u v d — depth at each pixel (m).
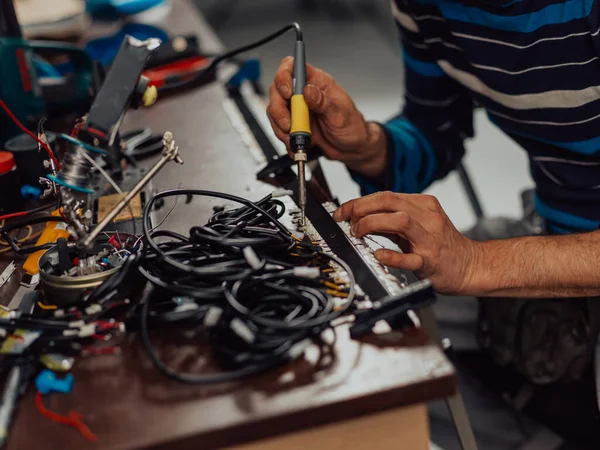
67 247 0.76
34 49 1.36
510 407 1.16
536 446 1.09
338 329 0.68
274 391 0.61
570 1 0.95
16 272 0.83
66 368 0.65
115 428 0.59
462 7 1.06
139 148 1.12
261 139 1.12
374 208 0.85
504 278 0.91
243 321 0.64
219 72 1.44
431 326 0.73
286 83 0.99
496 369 1.23
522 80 1.05
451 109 1.31
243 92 1.35
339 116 1.07
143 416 0.60
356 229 0.84
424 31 1.18
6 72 1.13
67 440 0.58
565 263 0.92
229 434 0.58
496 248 0.94
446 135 1.32
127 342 0.69
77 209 0.77
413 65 1.28
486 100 1.15
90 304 0.71
